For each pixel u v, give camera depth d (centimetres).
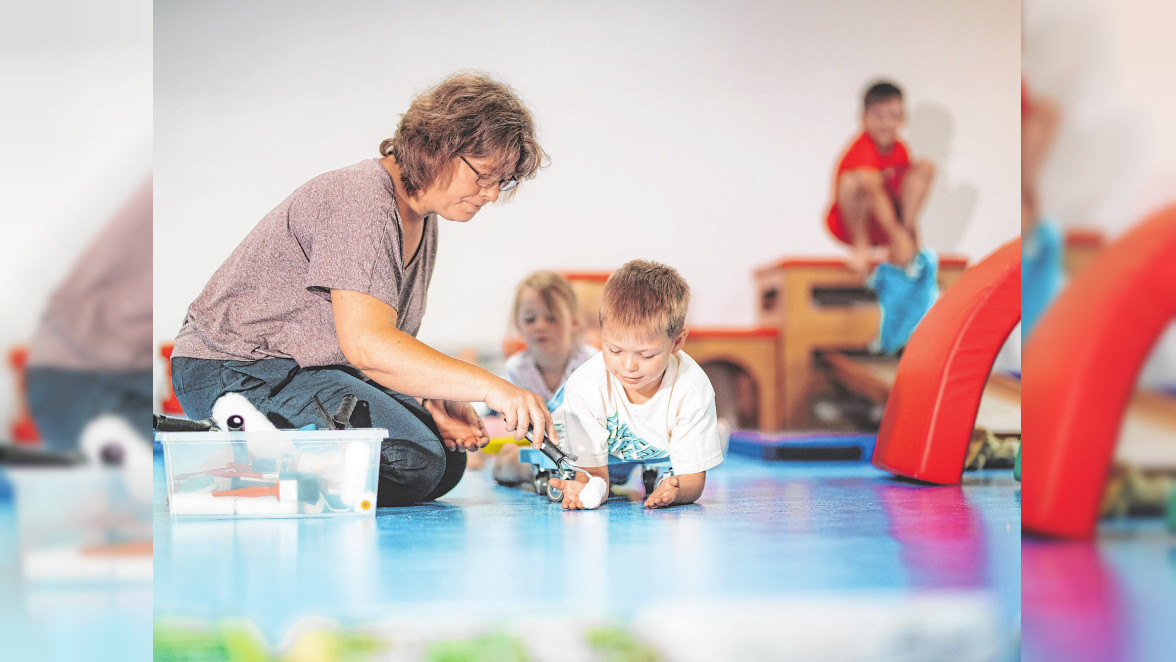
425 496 192
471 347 273
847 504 187
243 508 170
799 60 280
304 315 188
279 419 184
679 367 196
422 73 270
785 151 280
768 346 280
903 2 280
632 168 278
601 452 195
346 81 268
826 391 280
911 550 141
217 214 265
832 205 281
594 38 276
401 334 174
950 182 281
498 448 266
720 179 280
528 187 275
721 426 271
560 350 268
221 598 116
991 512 176
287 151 267
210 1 266
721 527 158
